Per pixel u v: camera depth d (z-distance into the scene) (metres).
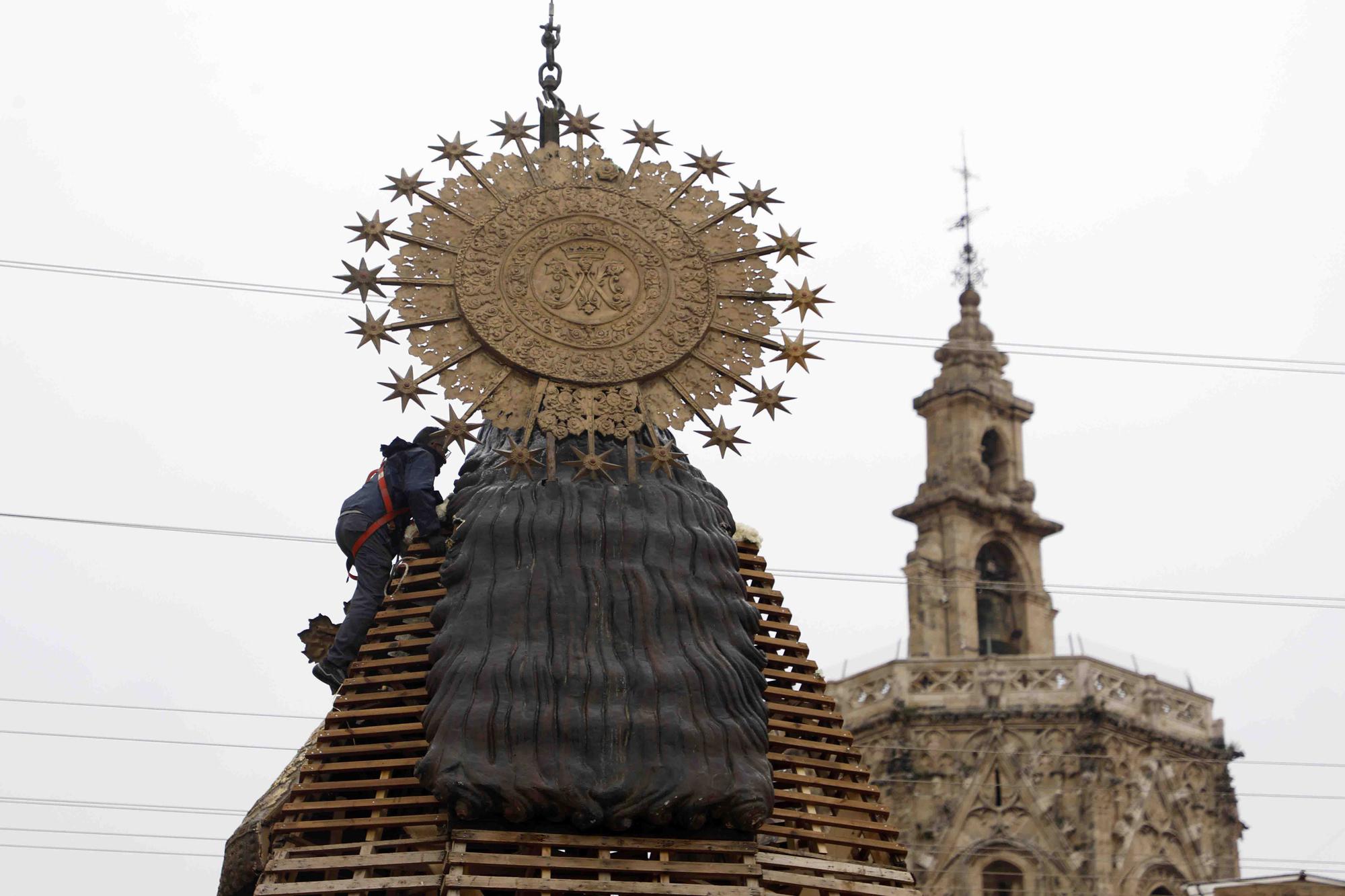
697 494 18.09
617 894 16.31
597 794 16.23
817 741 18.69
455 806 16.20
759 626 18.53
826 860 17.52
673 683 16.77
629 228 18.30
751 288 18.20
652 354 17.91
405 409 17.59
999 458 63.41
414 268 17.92
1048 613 61.50
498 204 18.23
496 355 17.73
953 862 53.50
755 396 17.89
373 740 17.80
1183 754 55.41
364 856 16.72
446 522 18.66
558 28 20.64
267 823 18.34
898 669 56.53
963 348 64.44
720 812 16.47
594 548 17.39
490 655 16.81
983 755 54.59
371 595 18.42
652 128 18.73
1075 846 52.94
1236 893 46.84
